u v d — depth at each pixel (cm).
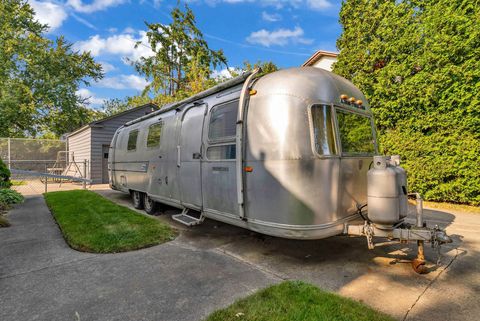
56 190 1124
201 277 317
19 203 809
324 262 364
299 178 321
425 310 248
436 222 556
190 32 2373
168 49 2372
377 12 842
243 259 376
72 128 2609
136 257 382
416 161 758
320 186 322
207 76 1802
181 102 548
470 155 666
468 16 668
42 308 253
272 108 343
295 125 328
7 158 1605
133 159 736
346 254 392
